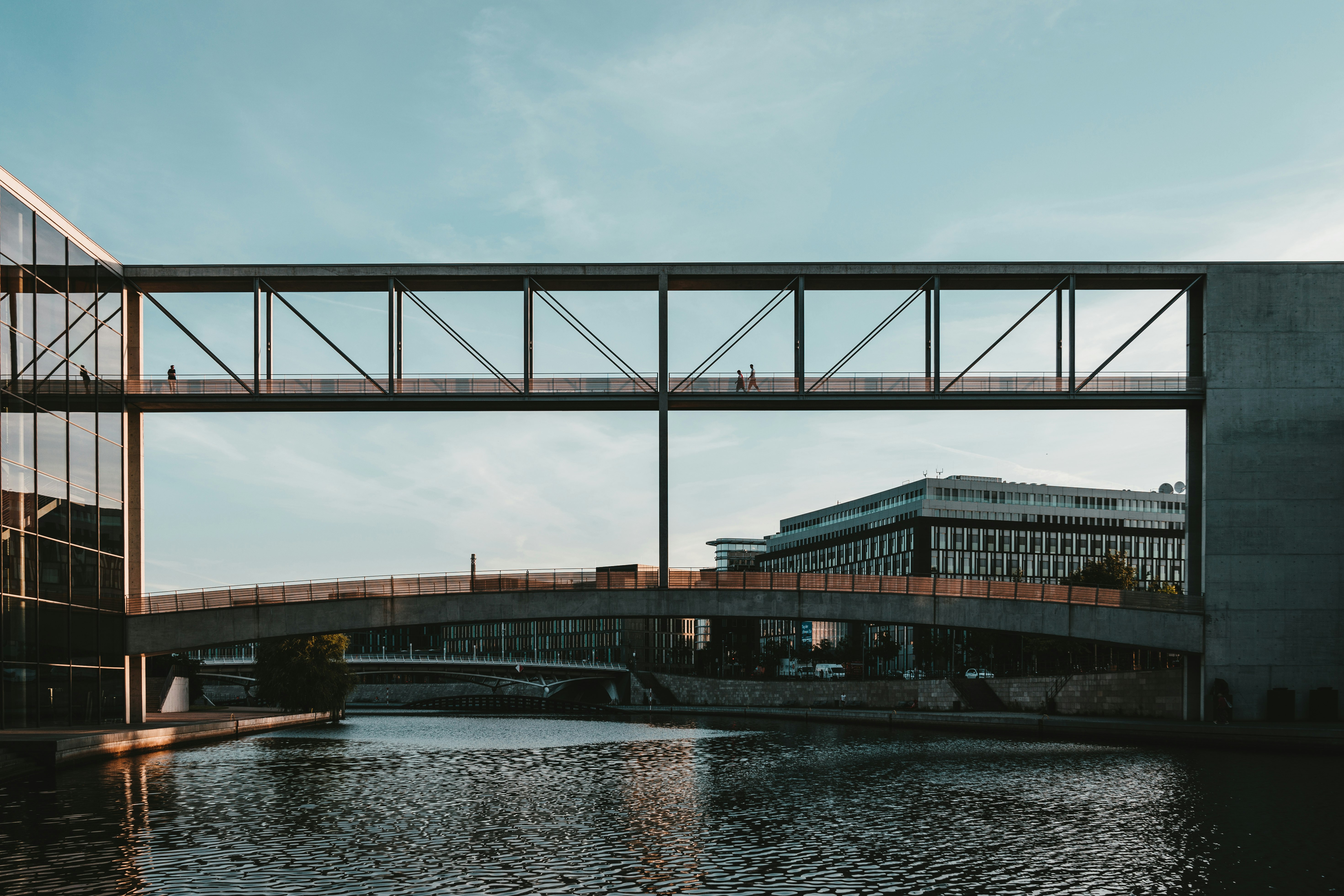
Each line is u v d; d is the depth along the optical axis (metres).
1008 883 23.61
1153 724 53.78
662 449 54.81
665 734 73.81
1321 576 55.25
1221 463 55.56
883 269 56.19
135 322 55.22
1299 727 50.31
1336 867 25.03
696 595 54.16
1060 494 184.50
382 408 55.94
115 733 45.47
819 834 29.27
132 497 55.53
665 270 56.12
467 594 54.09
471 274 55.78
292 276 55.16
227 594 53.66
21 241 43.28
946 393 55.53
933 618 55.09
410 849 26.92
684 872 24.59
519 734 74.31
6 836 27.95
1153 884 23.56
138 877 23.73
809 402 55.75
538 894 22.59
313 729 77.50
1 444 41.16
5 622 41.28
